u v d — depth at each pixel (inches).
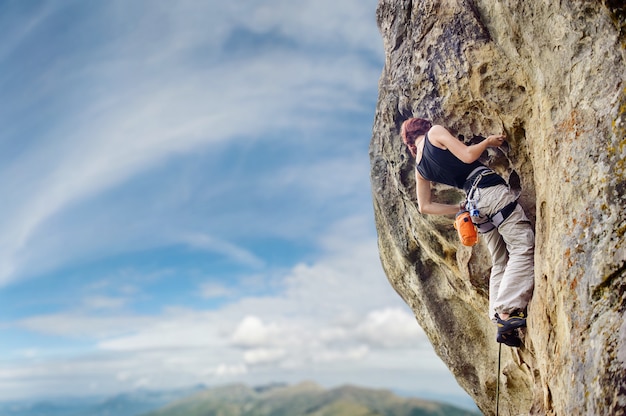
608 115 177.8
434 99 273.4
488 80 246.4
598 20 184.4
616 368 150.9
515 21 221.1
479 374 336.5
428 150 251.3
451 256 314.7
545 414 205.2
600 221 171.8
